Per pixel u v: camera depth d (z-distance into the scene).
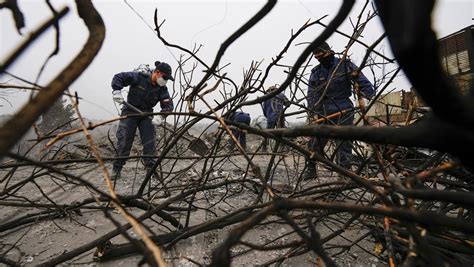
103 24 0.51
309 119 2.22
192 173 3.37
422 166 1.31
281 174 3.36
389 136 0.51
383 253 1.52
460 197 0.51
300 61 0.72
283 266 1.46
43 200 2.48
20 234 1.80
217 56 0.77
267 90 2.02
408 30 0.33
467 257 1.10
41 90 0.40
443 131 0.42
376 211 0.55
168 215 1.73
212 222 1.18
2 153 0.34
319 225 1.90
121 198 1.66
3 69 0.40
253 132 1.05
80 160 1.34
